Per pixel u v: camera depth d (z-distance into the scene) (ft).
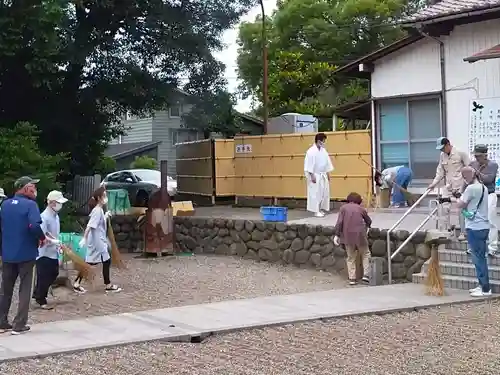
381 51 59.77
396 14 126.52
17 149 57.47
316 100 124.06
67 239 44.19
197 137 155.74
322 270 50.55
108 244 43.24
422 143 59.21
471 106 54.95
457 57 56.03
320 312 33.40
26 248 30.12
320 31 127.24
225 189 81.20
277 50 131.34
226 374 23.62
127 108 78.84
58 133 74.43
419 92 58.59
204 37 76.13
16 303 39.27
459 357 25.44
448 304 35.55
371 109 62.23
